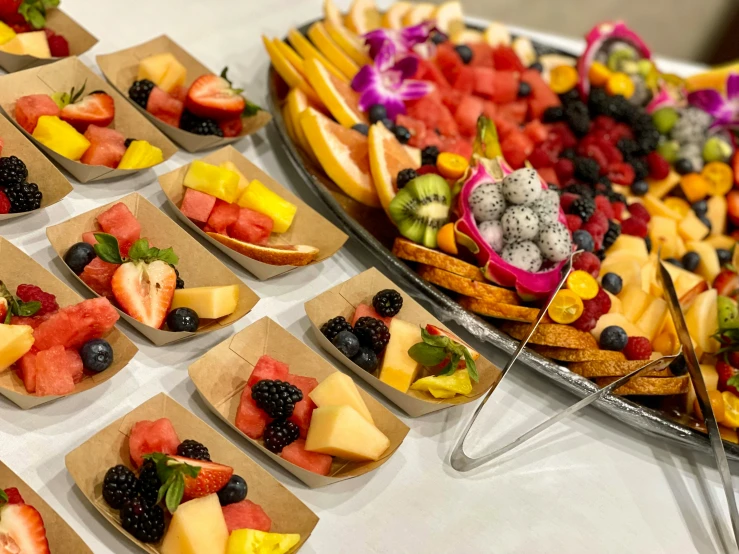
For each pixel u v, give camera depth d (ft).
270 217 1.74
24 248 1.58
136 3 2.27
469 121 2.31
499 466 1.67
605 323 1.85
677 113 2.65
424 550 1.49
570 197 2.07
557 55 2.80
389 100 2.16
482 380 1.65
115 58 1.95
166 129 1.88
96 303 1.39
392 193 1.90
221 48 2.31
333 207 1.87
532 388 1.83
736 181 2.64
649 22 4.30
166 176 1.72
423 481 1.58
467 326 1.76
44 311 1.42
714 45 4.38
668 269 2.14
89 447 1.31
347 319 1.70
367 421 1.45
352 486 1.52
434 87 2.28
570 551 1.59
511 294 1.79
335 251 1.78
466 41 2.62
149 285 1.50
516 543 1.56
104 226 1.58
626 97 2.63
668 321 1.94
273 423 1.43
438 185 1.84
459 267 1.77
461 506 1.57
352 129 2.05
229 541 1.26
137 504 1.24
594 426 1.83
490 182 1.87
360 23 2.48
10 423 1.37
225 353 1.52
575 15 4.26
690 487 1.79
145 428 1.34
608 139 2.48
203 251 1.63
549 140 2.41
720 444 1.67
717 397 1.84
